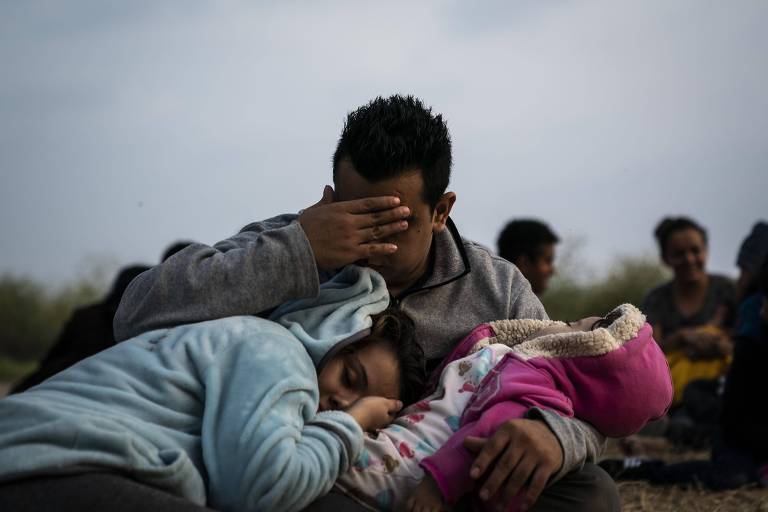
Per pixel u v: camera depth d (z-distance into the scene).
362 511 2.26
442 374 2.69
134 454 2.04
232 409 2.18
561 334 2.55
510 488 2.24
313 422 2.28
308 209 2.62
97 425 2.06
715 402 5.63
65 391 2.24
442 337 2.97
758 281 4.62
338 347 2.46
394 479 2.38
